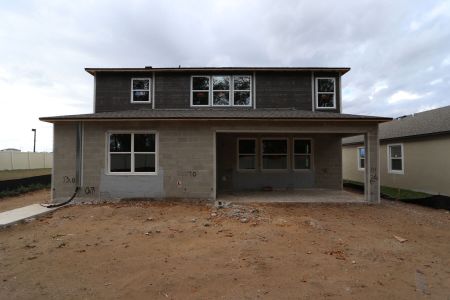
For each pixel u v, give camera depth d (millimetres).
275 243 5625
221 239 5891
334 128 10203
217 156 13445
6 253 5137
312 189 13406
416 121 15508
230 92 13742
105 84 13797
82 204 9578
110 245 5566
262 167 13531
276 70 13648
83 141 10039
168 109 13523
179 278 4059
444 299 3537
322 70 13672
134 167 10156
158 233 6379
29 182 15164
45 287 3791
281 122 10156
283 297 3514
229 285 3838
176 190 10047
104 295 3576
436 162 12023
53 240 5887
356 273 4270
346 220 7801
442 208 9625
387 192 13078
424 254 5199
